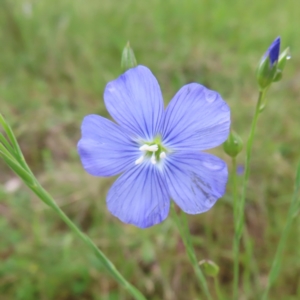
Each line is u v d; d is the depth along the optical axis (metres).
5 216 0.11
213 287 0.09
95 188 0.11
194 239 0.10
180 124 0.05
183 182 0.05
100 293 0.09
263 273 0.10
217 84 0.14
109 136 0.05
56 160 0.12
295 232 0.10
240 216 0.06
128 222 0.05
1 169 0.12
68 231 0.10
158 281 0.10
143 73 0.05
